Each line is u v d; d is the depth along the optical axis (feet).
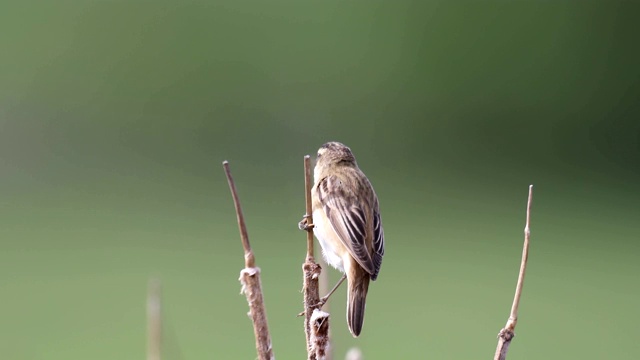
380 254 21.97
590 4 81.15
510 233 58.75
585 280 51.16
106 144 74.49
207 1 79.66
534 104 81.25
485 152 77.82
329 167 24.11
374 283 50.60
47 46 77.41
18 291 49.03
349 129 78.38
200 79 77.77
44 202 64.03
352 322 20.80
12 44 77.61
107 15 79.10
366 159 75.82
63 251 55.16
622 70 81.51
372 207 22.62
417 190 67.51
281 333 41.81
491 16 81.20
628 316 45.62
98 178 68.95
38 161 71.51
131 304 47.24
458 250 55.52
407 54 80.69
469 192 67.26
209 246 55.47
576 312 46.52
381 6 82.17
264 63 79.46
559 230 59.41
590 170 74.43
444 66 80.94
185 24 79.30
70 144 74.49
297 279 49.21
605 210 64.03
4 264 53.11
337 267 22.41
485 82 81.05
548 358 40.04
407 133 78.95
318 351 14.16
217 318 44.50
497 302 47.42
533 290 49.39
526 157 76.64
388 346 40.60
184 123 76.48
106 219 60.95
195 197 64.64
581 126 81.00
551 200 65.98
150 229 58.85
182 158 73.26
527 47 82.12
